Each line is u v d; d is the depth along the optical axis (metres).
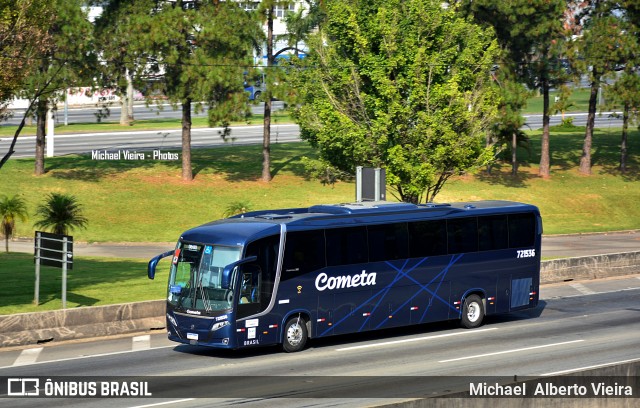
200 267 34.22
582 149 112.81
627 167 105.00
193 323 33.75
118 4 83.12
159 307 40.62
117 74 82.44
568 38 96.38
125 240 72.88
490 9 91.56
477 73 59.44
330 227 36.38
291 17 86.19
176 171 91.00
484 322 43.12
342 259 36.59
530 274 43.06
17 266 53.16
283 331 34.81
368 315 37.47
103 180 86.25
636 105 98.19
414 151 56.19
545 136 99.62
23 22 42.56
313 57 62.81
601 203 94.19
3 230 63.34
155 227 77.25
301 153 103.12
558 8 92.75
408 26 57.72
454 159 56.88
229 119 84.56
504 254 42.09
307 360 33.28
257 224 35.16
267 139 90.12
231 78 83.81
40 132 85.50
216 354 34.69
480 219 41.38
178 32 82.31
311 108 62.66
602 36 96.06
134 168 91.12
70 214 60.88
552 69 96.44
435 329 41.19
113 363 32.69
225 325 33.22
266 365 32.25
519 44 94.88
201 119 135.00
